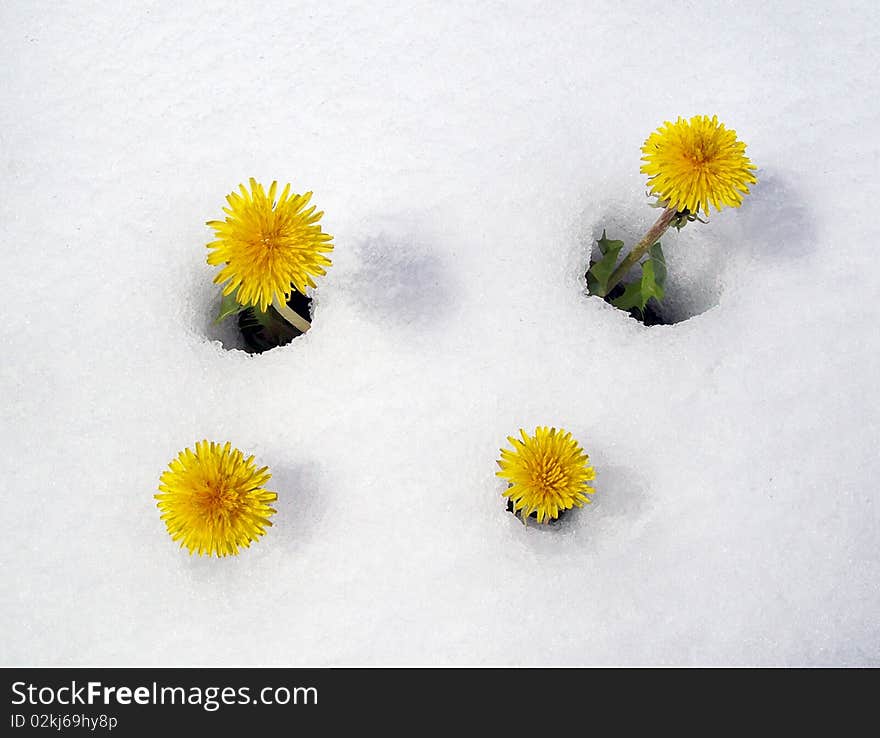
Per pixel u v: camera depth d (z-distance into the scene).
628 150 0.71
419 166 0.70
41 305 0.69
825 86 0.73
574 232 0.69
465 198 0.70
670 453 0.67
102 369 0.68
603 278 0.69
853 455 0.67
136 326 0.68
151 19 0.73
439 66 0.72
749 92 0.72
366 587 0.65
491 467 0.66
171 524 0.62
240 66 0.72
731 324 0.69
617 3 0.74
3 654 0.65
